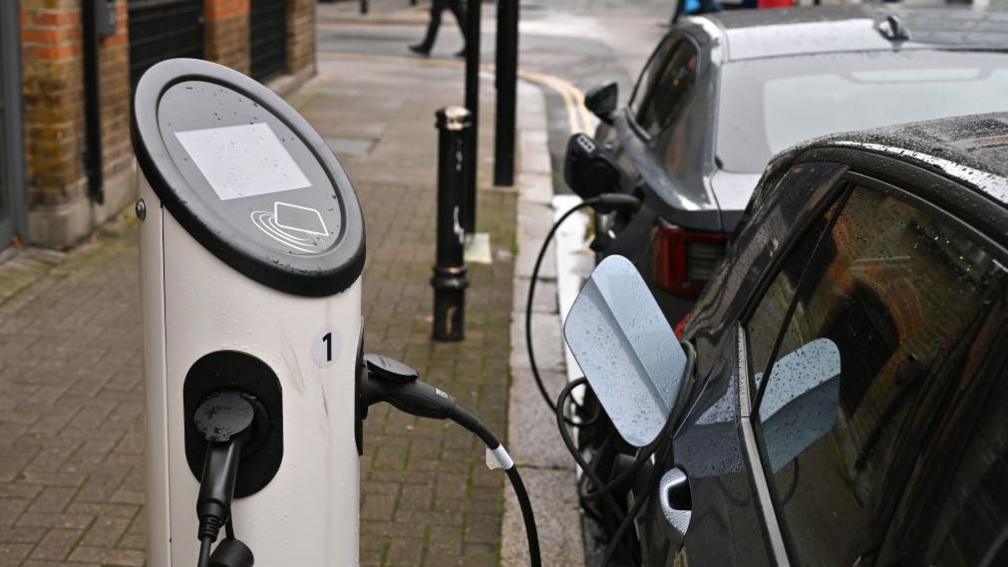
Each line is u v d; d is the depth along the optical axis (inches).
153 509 88.4
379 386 95.4
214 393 83.3
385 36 773.9
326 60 641.0
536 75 642.2
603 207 187.8
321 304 83.7
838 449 74.4
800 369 86.1
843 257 87.5
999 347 60.1
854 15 213.2
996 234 64.1
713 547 80.6
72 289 256.8
